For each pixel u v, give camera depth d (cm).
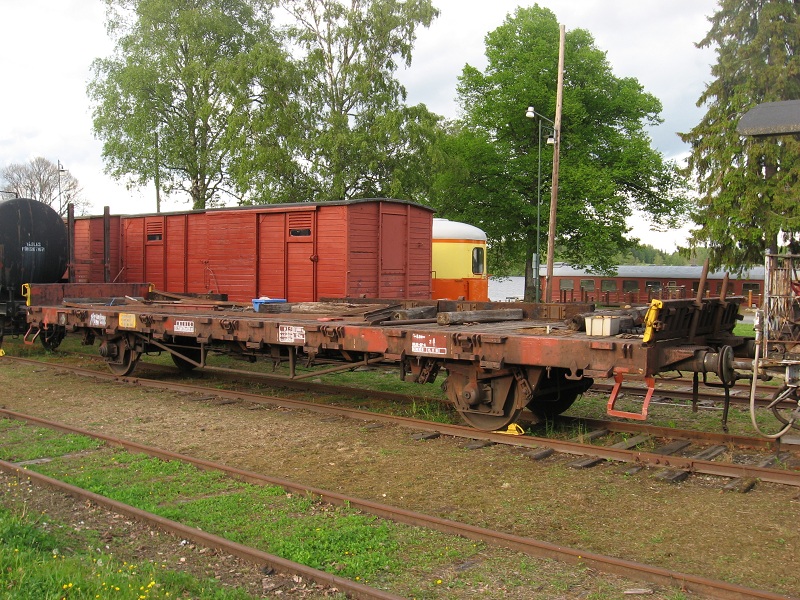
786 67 2756
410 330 832
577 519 561
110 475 679
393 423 889
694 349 686
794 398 700
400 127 3203
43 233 1577
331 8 3256
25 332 1568
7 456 744
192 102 3481
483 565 473
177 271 1941
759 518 553
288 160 3138
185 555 493
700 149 3003
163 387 1163
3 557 449
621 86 3828
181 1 3491
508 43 3822
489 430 827
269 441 823
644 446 783
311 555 484
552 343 726
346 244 1567
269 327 972
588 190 3419
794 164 2678
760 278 4097
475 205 3838
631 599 422
